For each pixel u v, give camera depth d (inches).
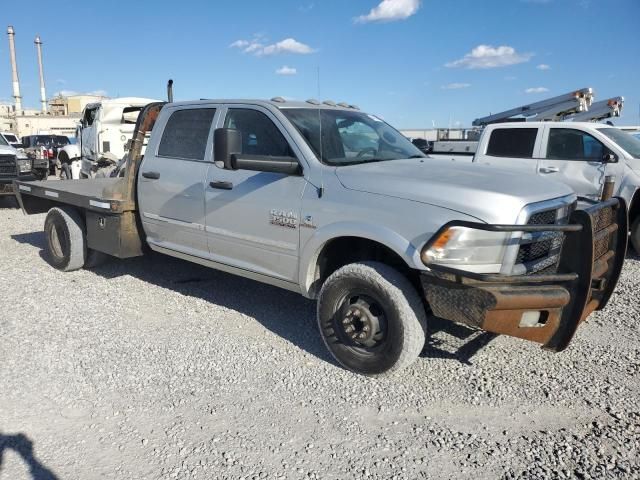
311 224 160.9
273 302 219.9
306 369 159.9
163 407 138.1
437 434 127.3
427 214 139.6
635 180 295.6
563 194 154.4
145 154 221.9
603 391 146.6
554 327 137.2
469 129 596.4
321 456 118.6
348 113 199.0
